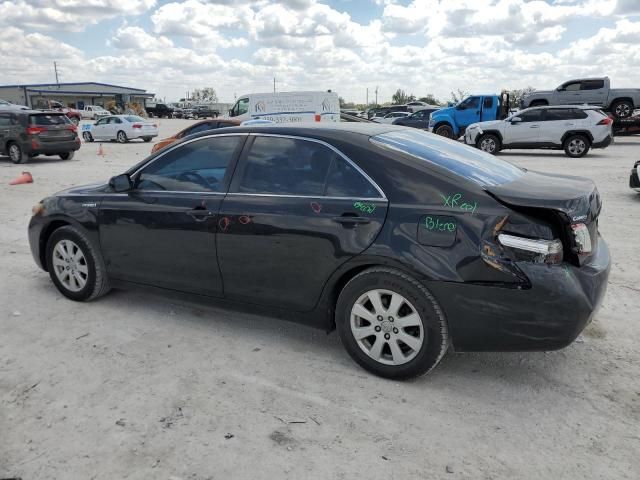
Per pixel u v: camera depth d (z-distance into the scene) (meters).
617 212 8.42
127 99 90.88
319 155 3.62
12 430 2.95
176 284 4.20
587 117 17.69
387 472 2.61
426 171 3.30
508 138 18.81
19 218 8.77
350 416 3.06
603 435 2.88
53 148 17.48
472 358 3.74
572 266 3.02
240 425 2.98
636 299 4.76
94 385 3.41
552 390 3.32
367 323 3.47
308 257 3.52
